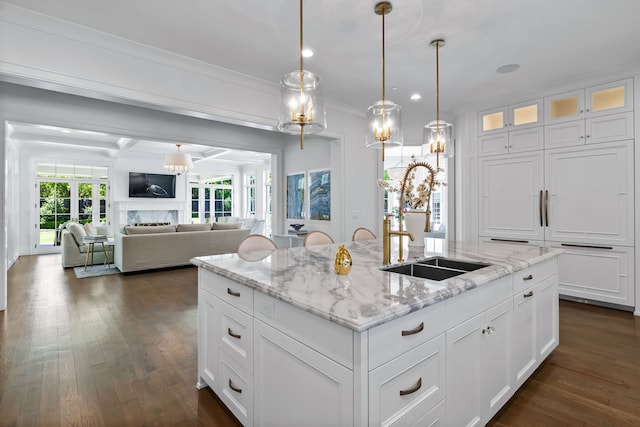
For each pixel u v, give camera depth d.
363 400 1.07
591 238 3.79
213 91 3.50
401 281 1.56
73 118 4.00
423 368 1.31
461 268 2.13
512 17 2.54
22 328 3.15
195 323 3.31
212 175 11.31
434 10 2.45
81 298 4.18
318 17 2.54
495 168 4.55
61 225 7.84
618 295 3.62
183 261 6.12
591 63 3.38
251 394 1.61
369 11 2.46
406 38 2.86
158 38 2.86
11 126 6.08
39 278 5.31
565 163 3.96
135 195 9.53
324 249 2.60
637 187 3.49
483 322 1.67
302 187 6.29
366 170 5.24
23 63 2.51
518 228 4.34
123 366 2.42
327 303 1.22
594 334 2.99
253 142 6.08
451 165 5.25
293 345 1.35
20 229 7.97
